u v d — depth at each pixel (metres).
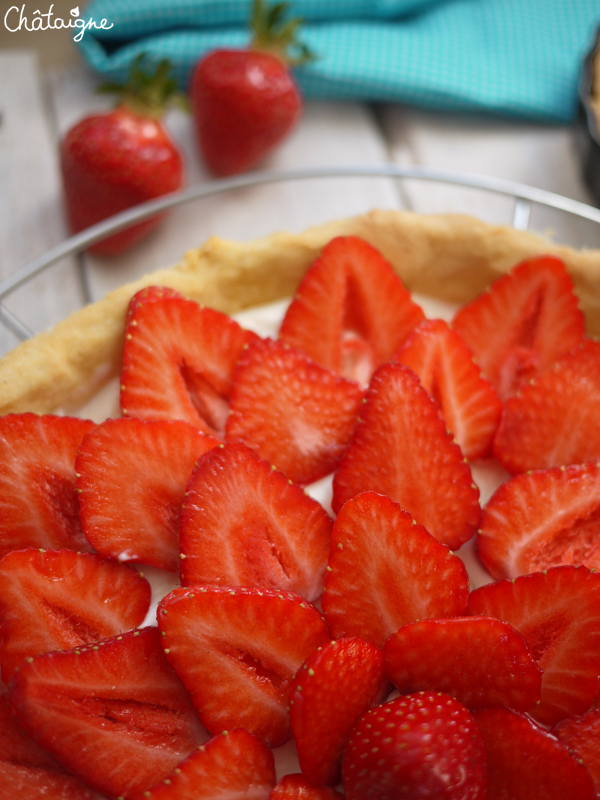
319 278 0.31
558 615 0.27
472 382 0.30
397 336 0.32
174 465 0.29
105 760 0.26
